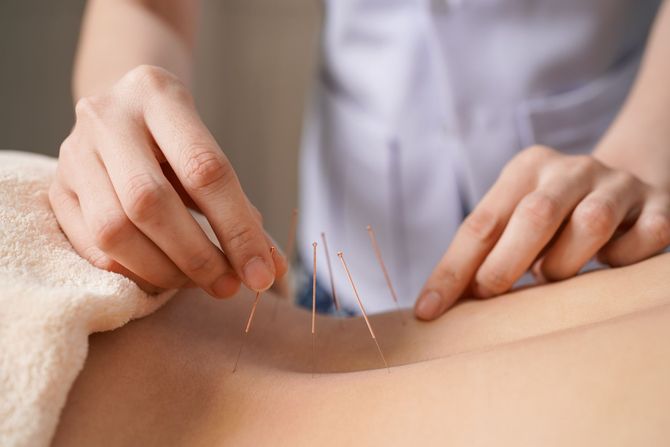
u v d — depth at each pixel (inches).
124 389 18.6
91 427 17.6
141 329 20.5
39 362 15.7
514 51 40.9
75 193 21.3
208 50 86.0
